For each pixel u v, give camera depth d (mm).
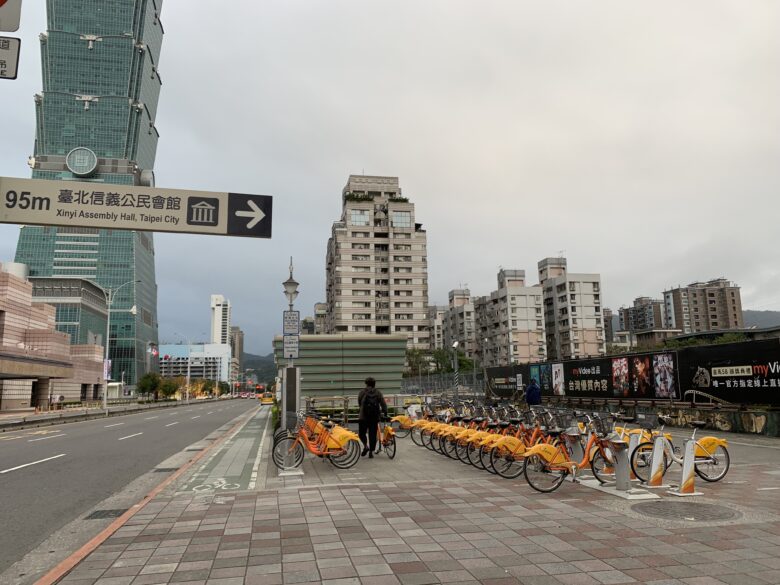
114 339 119688
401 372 20984
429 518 6277
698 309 145875
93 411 42031
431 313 144250
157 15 159250
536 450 7855
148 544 5367
